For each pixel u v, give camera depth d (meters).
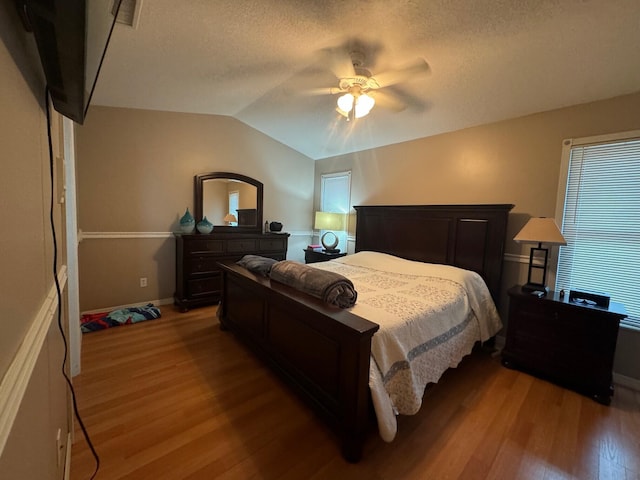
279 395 2.02
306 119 3.70
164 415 1.79
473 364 2.58
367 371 1.46
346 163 4.50
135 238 3.52
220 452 1.53
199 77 2.66
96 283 3.31
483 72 2.24
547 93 2.36
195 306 3.67
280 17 1.83
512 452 1.59
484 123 2.98
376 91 2.46
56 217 1.04
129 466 1.43
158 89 2.90
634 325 2.24
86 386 2.05
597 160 2.38
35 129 0.68
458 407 1.96
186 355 2.52
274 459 1.50
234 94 3.12
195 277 3.58
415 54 2.11
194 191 3.86
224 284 2.97
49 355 0.82
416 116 3.08
